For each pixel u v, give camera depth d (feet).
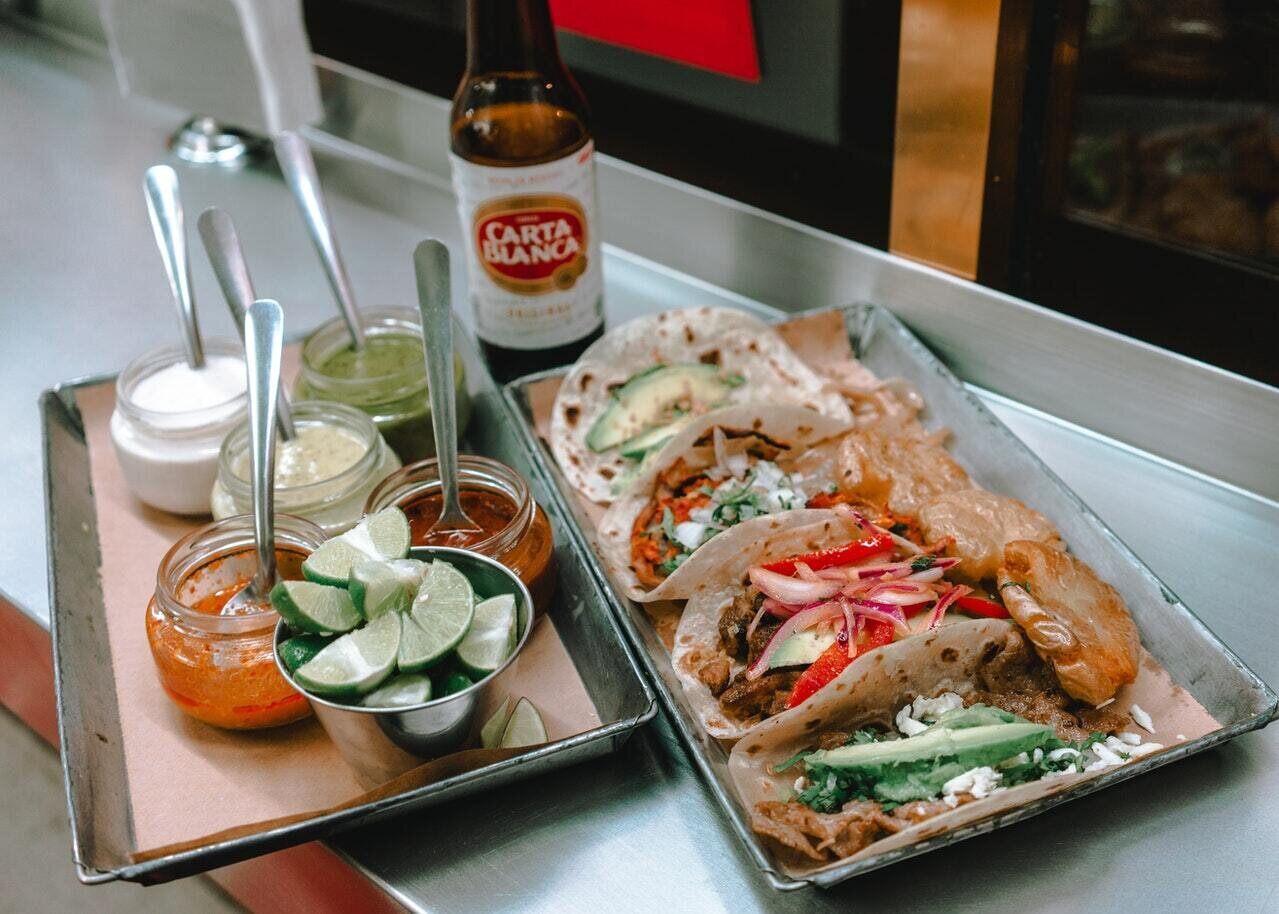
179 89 3.17
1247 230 2.10
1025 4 2.12
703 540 2.14
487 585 1.97
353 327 2.37
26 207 3.08
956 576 2.07
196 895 2.85
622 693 1.97
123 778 1.98
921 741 1.84
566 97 2.34
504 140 2.33
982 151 2.27
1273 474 2.20
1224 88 2.04
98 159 3.22
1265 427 2.17
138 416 2.27
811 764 1.86
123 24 3.14
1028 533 2.06
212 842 1.79
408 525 1.99
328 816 1.81
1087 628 1.93
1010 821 1.77
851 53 2.33
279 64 2.95
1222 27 2.00
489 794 1.93
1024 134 2.22
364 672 1.81
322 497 2.15
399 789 1.84
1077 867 1.82
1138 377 2.27
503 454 2.34
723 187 2.62
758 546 2.07
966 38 2.19
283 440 2.24
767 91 2.47
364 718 1.82
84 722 1.98
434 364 2.07
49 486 2.27
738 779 1.88
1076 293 2.29
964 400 2.29
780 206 2.57
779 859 1.80
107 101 3.42
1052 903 1.79
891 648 1.89
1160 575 2.13
